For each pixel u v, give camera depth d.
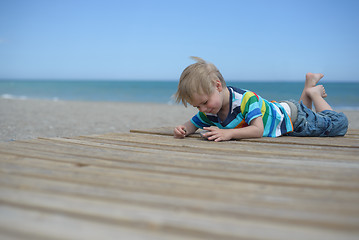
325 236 0.85
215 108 2.44
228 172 1.48
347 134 3.11
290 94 37.22
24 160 1.68
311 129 2.84
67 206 1.04
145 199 1.11
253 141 2.49
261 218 0.97
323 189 1.25
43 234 0.87
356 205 1.07
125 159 1.74
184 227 0.89
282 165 1.63
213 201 1.10
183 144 2.29
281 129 2.76
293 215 0.98
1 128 6.26
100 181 1.31
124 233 0.88
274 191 1.22
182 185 1.28
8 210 1.02
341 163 1.69
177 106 17.70
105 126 7.27
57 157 1.77
